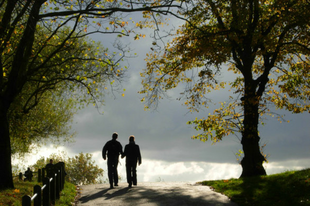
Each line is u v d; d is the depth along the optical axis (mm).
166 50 20359
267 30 18797
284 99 21297
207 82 18969
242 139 19375
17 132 19000
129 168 14680
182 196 11523
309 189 10164
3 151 12930
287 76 22203
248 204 9914
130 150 14727
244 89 19438
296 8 16922
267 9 18406
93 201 11211
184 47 18344
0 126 13016
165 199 11008
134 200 10938
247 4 17172
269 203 9711
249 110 19047
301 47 19062
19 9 13570
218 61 17109
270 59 20344
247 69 19391
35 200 6996
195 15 17188
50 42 17703
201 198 11102
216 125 19969
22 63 13492
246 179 14969
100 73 16500
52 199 10297
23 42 13336
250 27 18047
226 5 17672
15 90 13367
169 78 21266
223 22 19797
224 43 17125
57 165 12945
